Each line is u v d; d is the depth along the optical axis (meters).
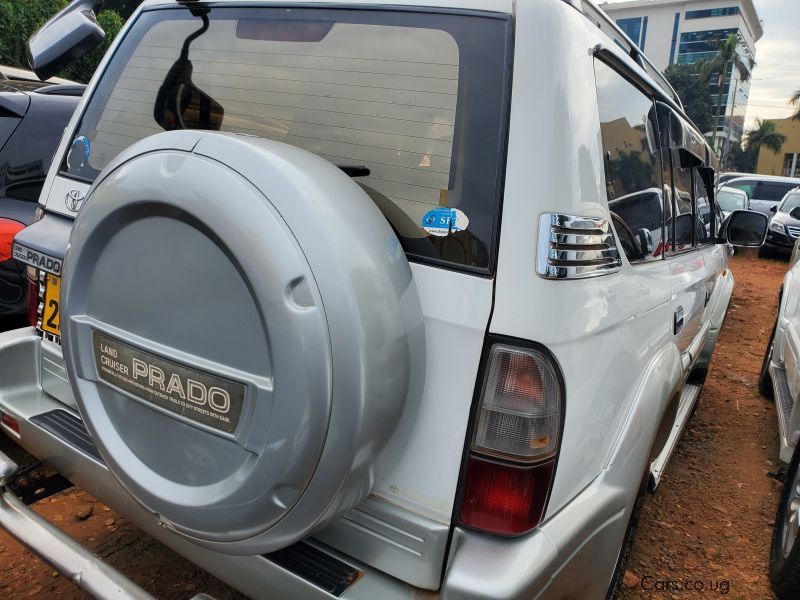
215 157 1.36
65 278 1.62
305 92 1.80
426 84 1.59
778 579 2.62
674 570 2.85
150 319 1.49
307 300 1.25
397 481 1.53
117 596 1.58
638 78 2.10
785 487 2.87
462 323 1.43
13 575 2.45
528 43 1.47
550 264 1.39
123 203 1.44
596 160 1.58
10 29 12.55
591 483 1.66
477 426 1.43
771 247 14.45
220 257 1.35
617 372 1.72
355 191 1.43
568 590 1.59
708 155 3.78
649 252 2.19
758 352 6.81
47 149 3.51
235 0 1.98
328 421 1.26
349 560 1.58
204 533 1.46
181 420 1.46
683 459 4.00
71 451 1.91
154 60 2.16
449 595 1.37
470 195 1.47
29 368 2.19
